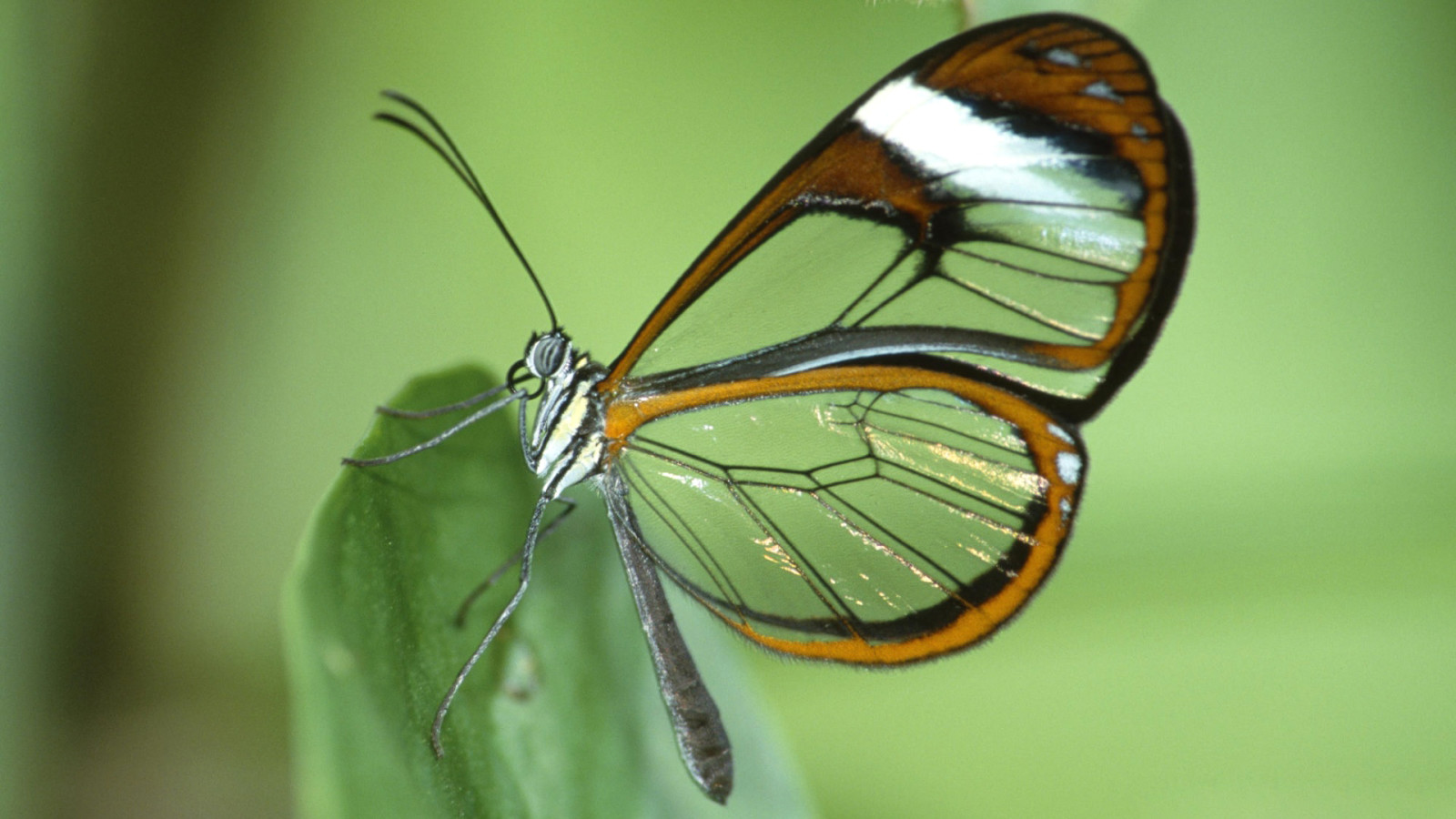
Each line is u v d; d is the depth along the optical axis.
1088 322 0.30
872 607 0.31
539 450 0.30
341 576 0.28
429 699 0.29
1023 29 0.30
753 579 0.31
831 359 0.31
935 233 0.30
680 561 0.31
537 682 0.30
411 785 0.28
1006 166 0.30
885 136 0.30
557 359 0.31
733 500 0.31
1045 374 0.30
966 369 0.30
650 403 0.31
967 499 0.31
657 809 0.30
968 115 0.30
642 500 0.31
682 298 0.30
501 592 0.30
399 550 0.29
